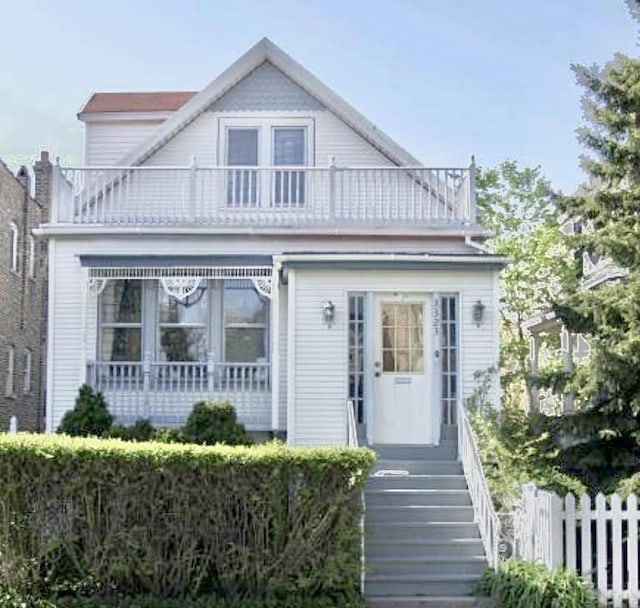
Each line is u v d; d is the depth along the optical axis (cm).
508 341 2819
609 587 1135
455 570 1242
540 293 2952
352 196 1777
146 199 1800
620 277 1656
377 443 1558
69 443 1141
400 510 1339
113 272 1698
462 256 1575
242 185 1817
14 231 2561
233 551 1146
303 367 1564
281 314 1697
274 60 1902
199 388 1650
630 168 1372
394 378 1579
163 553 1145
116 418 1639
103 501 1142
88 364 1666
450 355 1577
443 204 1773
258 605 1123
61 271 1731
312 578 1139
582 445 1398
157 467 1136
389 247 1748
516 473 1355
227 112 1908
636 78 1364
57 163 1747
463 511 1343
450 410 1564
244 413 1641
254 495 1140
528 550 1202
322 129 1902
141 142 1977
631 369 1297
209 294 1764
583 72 1403
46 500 1138
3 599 1116
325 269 1574
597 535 1105
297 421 1554
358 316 1585
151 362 1678
